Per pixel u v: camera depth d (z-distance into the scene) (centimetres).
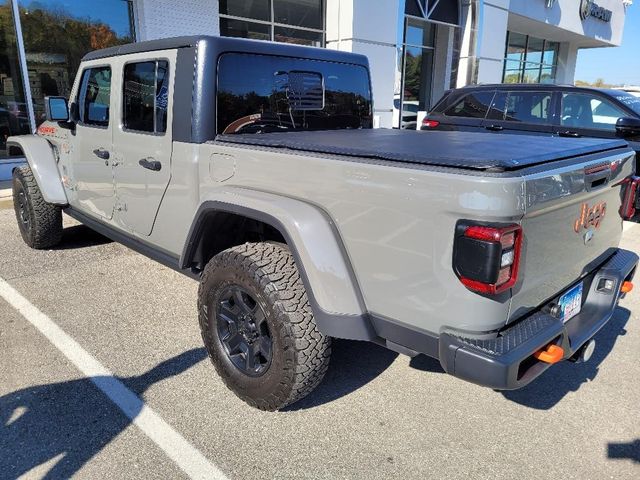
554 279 225
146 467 223
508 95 695
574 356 252
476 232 179
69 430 245
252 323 255
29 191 470
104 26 900
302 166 232
